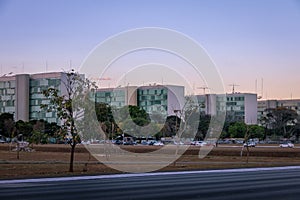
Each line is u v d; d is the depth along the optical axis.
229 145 101.25
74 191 22.23
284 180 28.98
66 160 49.72
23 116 130.88
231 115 150.62
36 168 38.00
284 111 139.00
